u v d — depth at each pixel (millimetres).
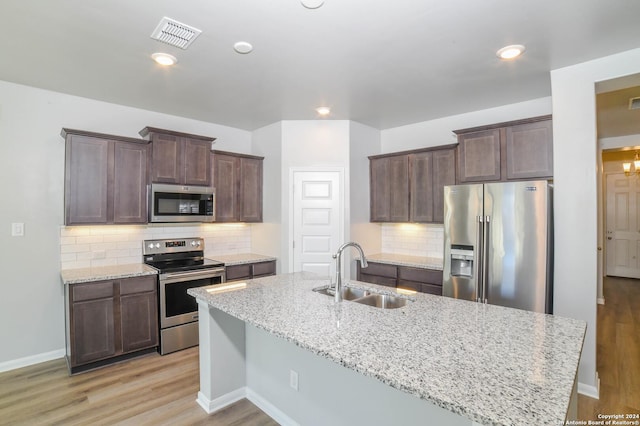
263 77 2998
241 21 2115
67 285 2926
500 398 1037
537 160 3043
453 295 3225
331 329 1646
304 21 2117
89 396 2590
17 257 3117
